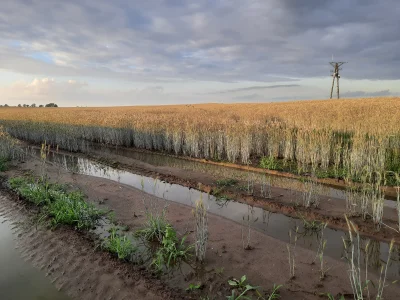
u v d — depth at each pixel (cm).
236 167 1209
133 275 465
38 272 484
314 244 569
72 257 520
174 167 1214
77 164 1337
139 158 1452
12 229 639
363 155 952
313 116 1786
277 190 858
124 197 831
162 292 423
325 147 1073
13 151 1386
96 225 652
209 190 896
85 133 2006
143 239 585
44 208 728
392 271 472
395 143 1117
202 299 409
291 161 1184
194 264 499
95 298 419
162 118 2034
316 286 432
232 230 623
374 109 2048
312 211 700
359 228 618
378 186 698
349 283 439
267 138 1367
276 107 2981
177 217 686
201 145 1451
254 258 513
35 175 1065
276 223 668
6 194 859
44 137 1923
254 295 416
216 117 2206
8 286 449
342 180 928
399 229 582
